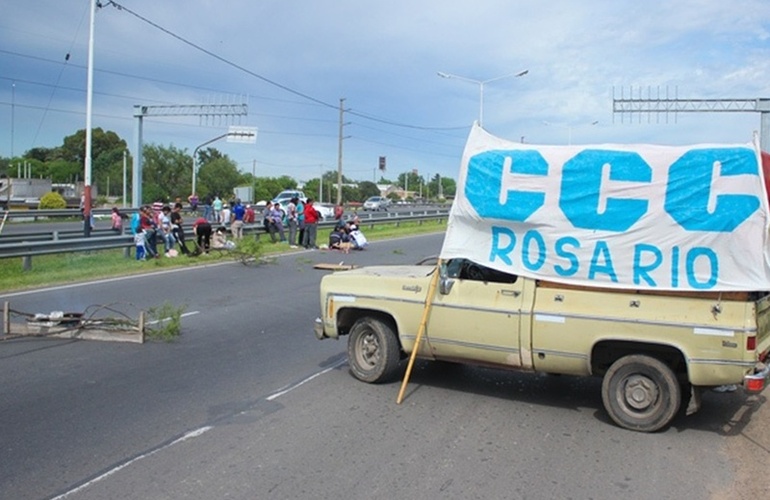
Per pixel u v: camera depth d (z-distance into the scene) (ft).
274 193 332.19
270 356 31.63
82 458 19.16
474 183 24.62
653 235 21.76
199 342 34.53
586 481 17.85
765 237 20.38
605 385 22.34
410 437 20.98
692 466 18.98
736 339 20.39
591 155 22.99
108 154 359.66
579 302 22.67
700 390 21.65
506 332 23.71
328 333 28.25
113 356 31.27
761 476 18.31
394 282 26.40
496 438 21.02
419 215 148.46
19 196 225.76
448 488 17.30
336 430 21.56
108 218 137.28
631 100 144.25
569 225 22.95
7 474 18.10
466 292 24.62
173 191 319.88
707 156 21.40
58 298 46.91
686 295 21.22
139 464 18.75
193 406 23.90
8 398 24.64
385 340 26.68
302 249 86.48
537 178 23.58
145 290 51.03
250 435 21.03
